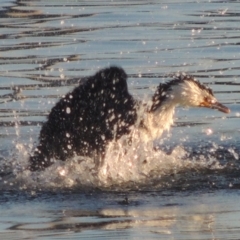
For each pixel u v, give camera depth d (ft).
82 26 205.05
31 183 109.09
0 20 213.25
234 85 157.17
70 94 117.60
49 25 206.80
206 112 146.30
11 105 146.41
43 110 143.43
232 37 192.65
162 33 197.26
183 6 230.27
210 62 172.14
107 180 110.83
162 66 168.76
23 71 166.30
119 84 118.73
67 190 106.63
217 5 231.71
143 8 227.61
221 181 111.24
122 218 94.84
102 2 237.86
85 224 92.73
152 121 122.62
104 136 115.34
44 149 115.24
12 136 131.95
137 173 114.11
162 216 95.45
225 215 95.66
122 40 190.29
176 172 115.44
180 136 133.80
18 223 93.45
